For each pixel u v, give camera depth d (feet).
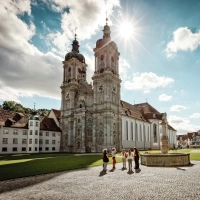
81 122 239.71
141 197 35.22
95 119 232.32
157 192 38.37
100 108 233.96
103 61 247.50
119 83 252.62
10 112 238.27
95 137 227.40
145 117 335.67
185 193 37.32
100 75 238.68
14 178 54.49
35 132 234.99
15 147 219.41
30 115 256.11
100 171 67.87
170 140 387.34
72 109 259.80
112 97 238.68
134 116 290.15
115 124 235.20
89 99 249.75
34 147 231.50
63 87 276.82
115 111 237.25
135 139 279.28
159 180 50.16
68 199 34.86
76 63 279.28
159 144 328.90
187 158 82.79
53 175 59.82
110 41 252.42
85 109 239.91
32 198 35.73
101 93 238.07
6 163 95.66
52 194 38.22
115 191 39.70
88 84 255.70
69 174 61.62
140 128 298.35
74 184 46.98
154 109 363.15
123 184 46.11
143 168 73.67
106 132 220.43
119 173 63.00
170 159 79.66
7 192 39.99
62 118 270.05
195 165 79.71
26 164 90.22
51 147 254.88
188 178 52.24
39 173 62.69
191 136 518.78
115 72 253.03
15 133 221.87
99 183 47.70
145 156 84.28
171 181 48.62
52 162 99.45
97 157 134.92
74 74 274.36
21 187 44.21
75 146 240.32
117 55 260.01
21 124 232.12
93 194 37.73
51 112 294.87
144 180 50.55
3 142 209.87
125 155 77.20
